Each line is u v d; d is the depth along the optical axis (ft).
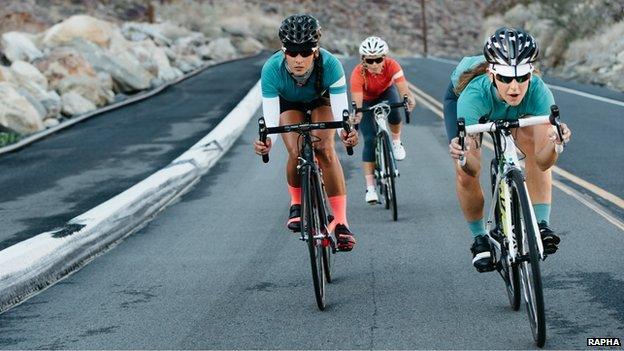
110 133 61.16
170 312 22.47
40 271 26.21
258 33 195.83
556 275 24.00
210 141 51.42
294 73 22.66
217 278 25.64
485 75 20.38
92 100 79.41
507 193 19.54
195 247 29.99
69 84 78.69
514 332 19.56
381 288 23.73
